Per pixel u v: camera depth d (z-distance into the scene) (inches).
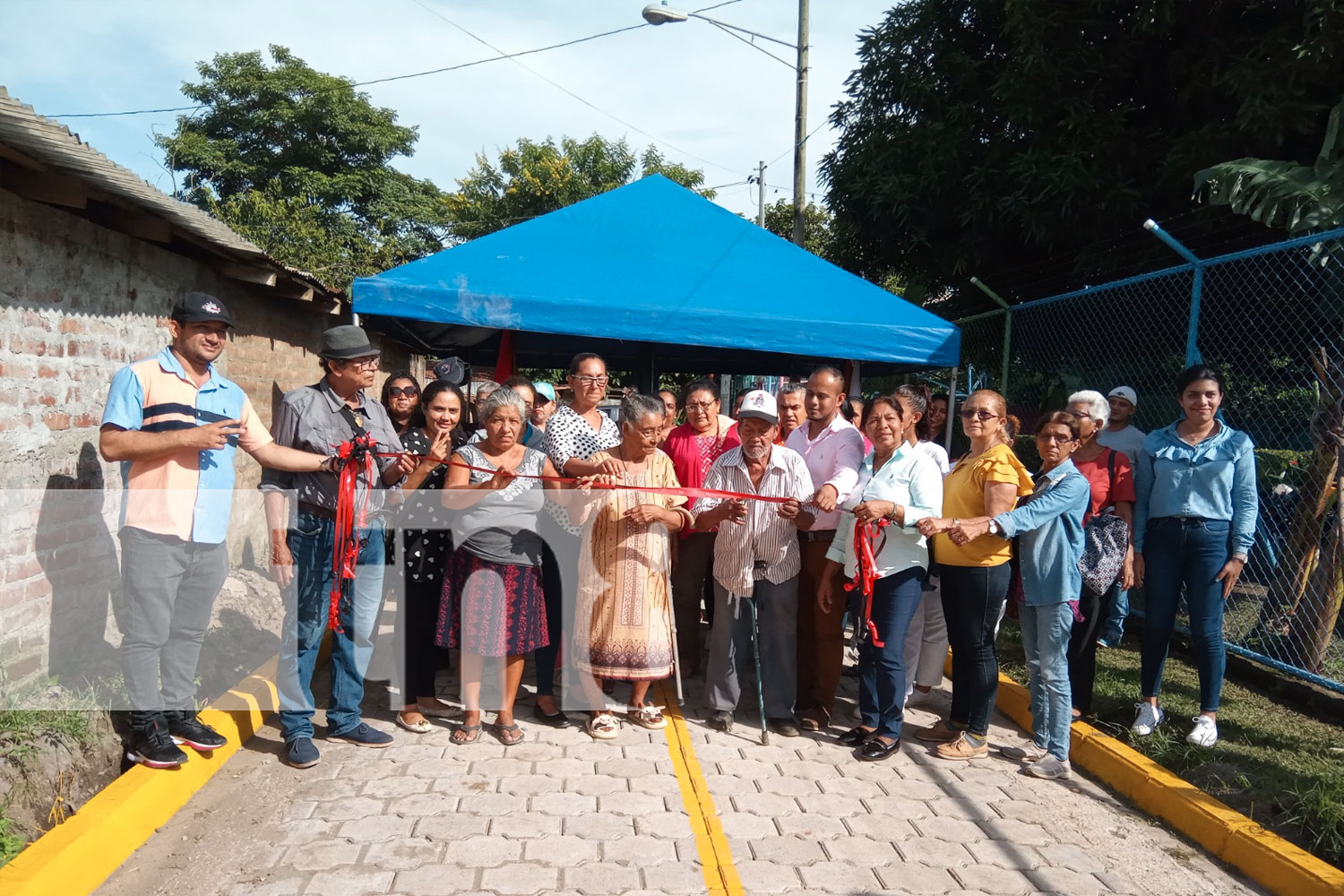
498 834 146.6
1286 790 162.9
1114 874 145.3
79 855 124.9
